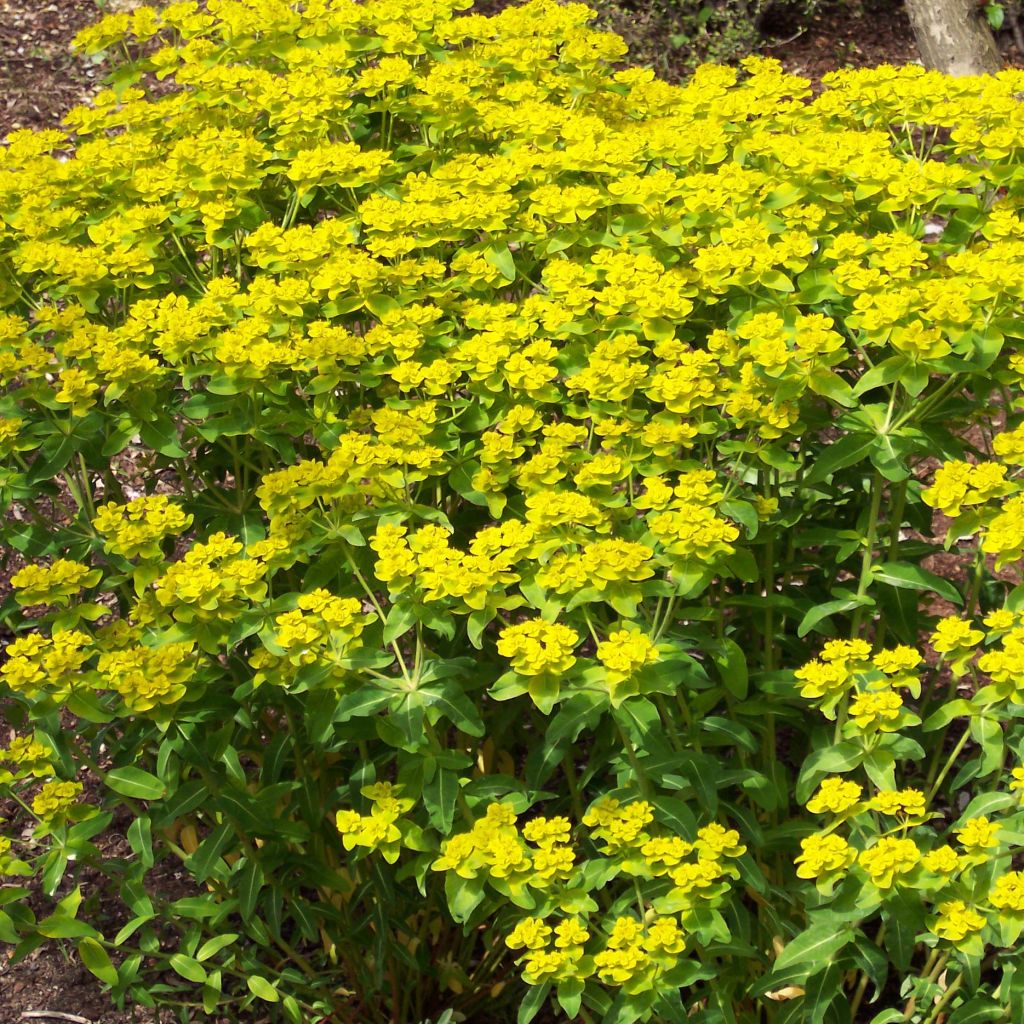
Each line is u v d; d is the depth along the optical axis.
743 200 1.19
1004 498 1.12
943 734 1.30
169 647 1.06
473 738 1.30
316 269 1.19
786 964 1.02
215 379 1.14
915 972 1.20
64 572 1.08
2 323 1.19
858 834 1.08
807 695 1.03
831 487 1.25
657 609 1.06
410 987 1.29
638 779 1.04
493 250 1.20
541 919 1.01
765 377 1.09
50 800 1.06
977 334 1.08
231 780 1.17
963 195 1.21
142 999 1.19
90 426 1.17
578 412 1.12
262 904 1.23
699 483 1.03
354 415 1.17
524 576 1.05
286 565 1.09
